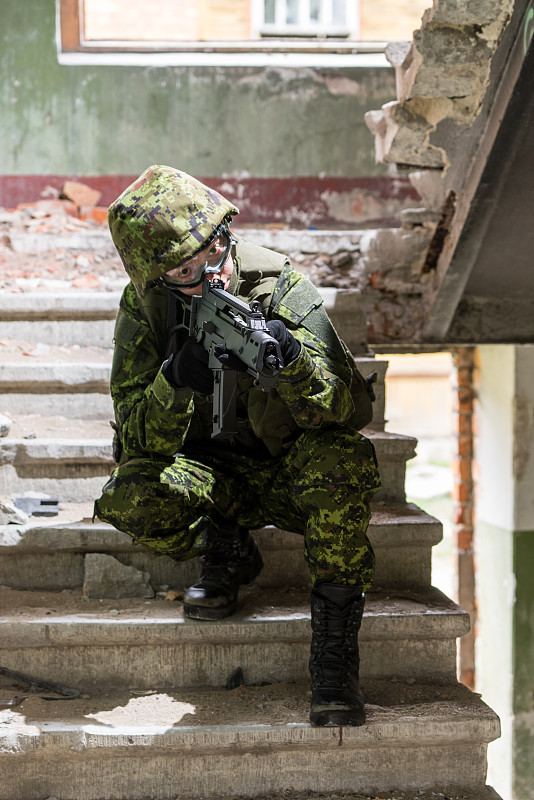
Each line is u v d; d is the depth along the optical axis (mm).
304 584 3547
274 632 3109
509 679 6289
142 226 2629
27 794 2824
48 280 5309
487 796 2879
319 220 6473
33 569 3480
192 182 2729
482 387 6734
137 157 6438
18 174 6422
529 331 5418
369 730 2797
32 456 3852
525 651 6285
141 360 2992
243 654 3160
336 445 2770
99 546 3424
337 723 2766
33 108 6387
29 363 4348
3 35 6344
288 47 6566
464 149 4504
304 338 2766
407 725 2812
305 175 6434
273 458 3113
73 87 6383
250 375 2455
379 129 4738
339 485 2750
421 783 2920
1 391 4352
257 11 7016
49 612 3193
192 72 6375
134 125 6418
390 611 3199
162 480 2828
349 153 6422
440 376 18250
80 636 3070
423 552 3529
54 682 3123
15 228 5992
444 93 4195
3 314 4777
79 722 2832
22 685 3094
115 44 6469
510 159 4266
